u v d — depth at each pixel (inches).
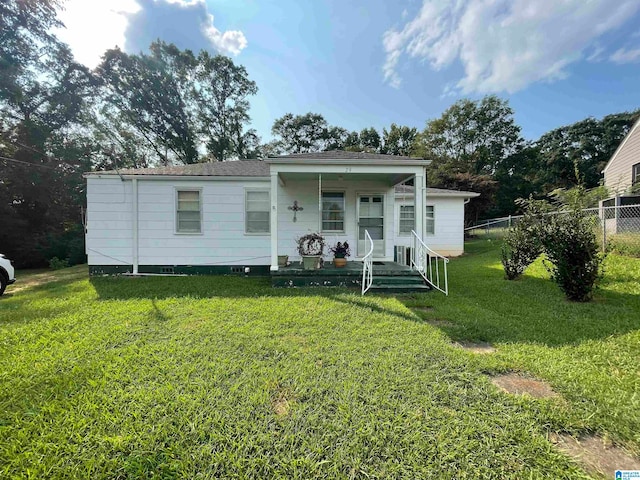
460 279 318.0
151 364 121.2
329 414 89.7
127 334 154.0
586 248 214.5
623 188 510.9
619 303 210.7
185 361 123.3
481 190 796.0
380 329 163.0
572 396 99.1
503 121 1182.3
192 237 353.7
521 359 126.0
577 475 69.0
